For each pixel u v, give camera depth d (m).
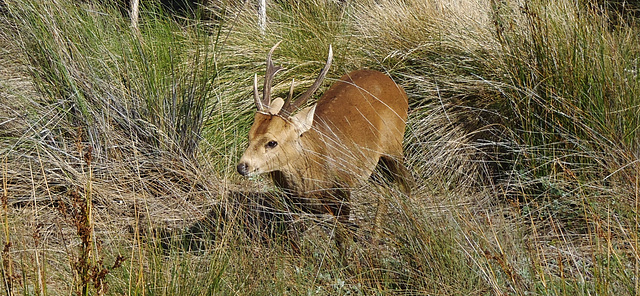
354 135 9.04
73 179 9.60
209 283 7.12
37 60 10.09
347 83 9.66
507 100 10.84
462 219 8.03
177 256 7.32
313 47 12.69
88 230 5.87
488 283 7.20
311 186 8.56
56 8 10.41
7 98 10.37
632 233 7.66
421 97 11.77
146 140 10.28
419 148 10.97
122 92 10.30
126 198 9.66
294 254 8.34
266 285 7.34
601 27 10.95
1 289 6.59
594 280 6.92
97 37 10.78
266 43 12.88
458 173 10.59
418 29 12.70
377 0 13.99
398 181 9.62
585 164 9.53
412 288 7.54
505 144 10.62
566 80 10.05
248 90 11.82
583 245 8.55
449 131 11.16
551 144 9.81
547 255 8.27
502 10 11.84
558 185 9.40
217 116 11.34
